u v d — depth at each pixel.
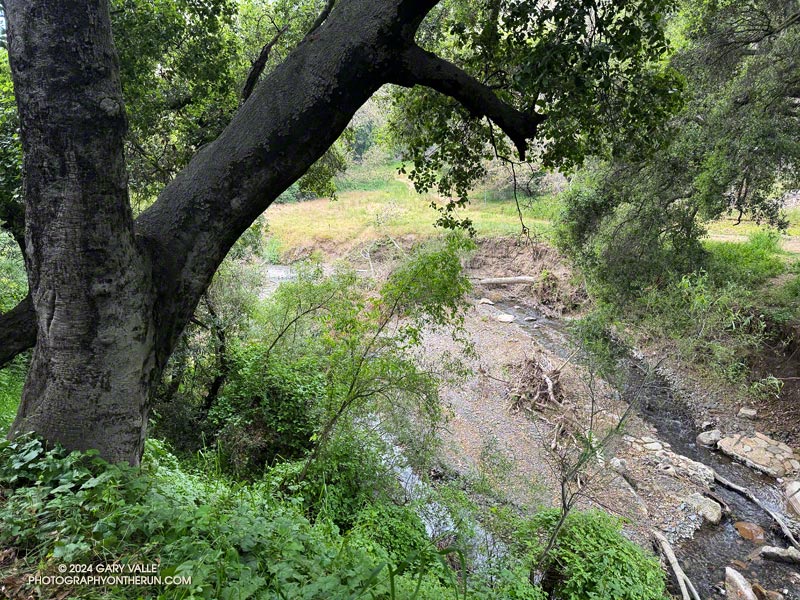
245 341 12.67
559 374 13.62
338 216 32.62
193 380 11.82
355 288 9.55
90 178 3.11
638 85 5.24
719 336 11.02
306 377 10.81
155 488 3.31
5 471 3.07
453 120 6.46
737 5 10.70
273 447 9.93
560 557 7.07
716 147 10.77
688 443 12.12
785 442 11.68
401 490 8.32
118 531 2.75
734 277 13.62
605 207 13.77
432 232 25.80
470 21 5.81
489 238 24.70
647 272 12.86
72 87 3.02
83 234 3.13
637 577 6.87
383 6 3.58
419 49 3.88
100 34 3.12
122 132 3.26
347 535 5.08
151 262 3.52
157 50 6.79
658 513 9.78
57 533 2.64
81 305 3.20
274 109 3.61
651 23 4.39
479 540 7.43
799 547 8.80
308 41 3.73
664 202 12.75
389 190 37.09
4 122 6.52
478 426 12.21
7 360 3.54
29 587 2.34
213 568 2.53
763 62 10.23
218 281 11.87
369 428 8.54
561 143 5.69
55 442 3.27
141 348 3.45
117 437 3.38
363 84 3.71
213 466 8.24
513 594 5.92
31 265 3.26
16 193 6.62
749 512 9.94
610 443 8.65
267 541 3.08
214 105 8.38
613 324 11.84
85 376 3.26
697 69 11.31
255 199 3.71
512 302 21.48
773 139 9.85
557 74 4.43
